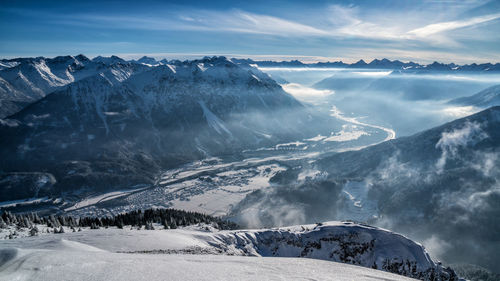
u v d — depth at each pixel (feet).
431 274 199.41
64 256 48.14
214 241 183.62
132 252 118.52
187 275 44.83
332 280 49.52
